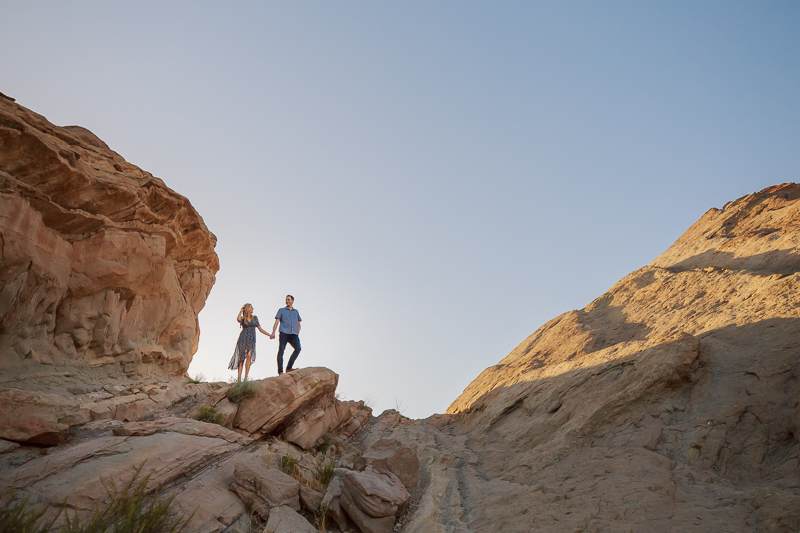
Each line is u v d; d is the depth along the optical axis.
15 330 8.38
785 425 6.87
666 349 8.84
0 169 7.79
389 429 14.55
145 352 11.98
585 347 12.77
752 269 11.64
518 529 6.53
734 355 8.57
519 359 15.49
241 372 13.39
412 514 7.99
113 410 8.77
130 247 10.94
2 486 5.70
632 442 7.85
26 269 8.19
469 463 10.32
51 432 6.89
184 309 14.36
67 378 9.26
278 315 14.13
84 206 9.67
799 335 7.92
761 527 5.29
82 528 5.29
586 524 6.12
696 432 7.45
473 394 16.31
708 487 6.42
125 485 6.29
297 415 11.28
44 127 9.04
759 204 15.06
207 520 6.30
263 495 7.06
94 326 10.35
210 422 9.50
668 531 5.61
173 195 12.26
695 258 14.38
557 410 10.70
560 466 8.12
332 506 7.36
